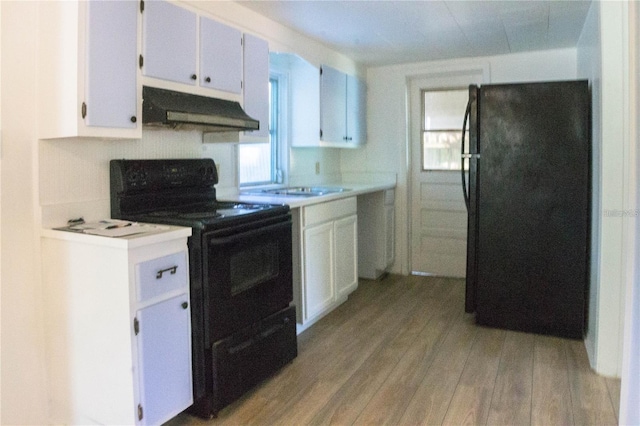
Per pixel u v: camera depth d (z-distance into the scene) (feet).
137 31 6.81
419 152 15.25
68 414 6.60
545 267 10.02
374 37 11.66
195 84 7.85
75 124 6.09
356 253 12.30
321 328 10.55
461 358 8.96
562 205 9.81
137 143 7.85
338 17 10.11
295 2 9.21
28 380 6.58
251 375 7.59
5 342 6.33
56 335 6.57
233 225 7.16
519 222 10.14
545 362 8.77
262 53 9.44
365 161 15.55
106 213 7.38
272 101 12.34
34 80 6.39
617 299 8.07
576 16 10.19
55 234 6.34
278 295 8.31
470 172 10.55
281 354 8.36
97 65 6.25
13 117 6.25
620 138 7.96
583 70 11.18
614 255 8.05
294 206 9.22
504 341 9.79
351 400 7.46
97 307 6.08
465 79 14.42
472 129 10.47
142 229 6.40
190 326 6.74
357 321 11.00
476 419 6.89
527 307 10.21
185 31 7.60
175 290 6.46
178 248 6.49
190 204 8.58
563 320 9.93
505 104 10.08
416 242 15.52
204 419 6.98
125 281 5.77
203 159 8.95
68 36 6.08
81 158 6.98
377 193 14.28
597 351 8.27
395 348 9.45
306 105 12.35
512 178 10.12
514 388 7.79
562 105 9.70
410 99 15.16
